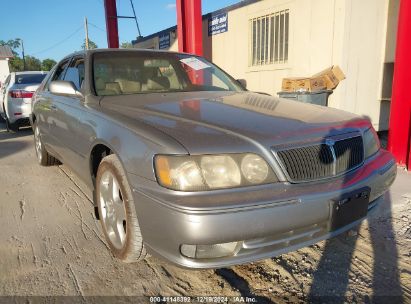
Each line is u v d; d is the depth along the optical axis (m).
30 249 2.87
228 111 2.62
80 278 2.48
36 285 2.41
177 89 3.62
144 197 2.13
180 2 7.69
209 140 2.11
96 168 3.06
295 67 7.41
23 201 3.90
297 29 7.24
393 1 6.58
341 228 2.32
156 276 2.50
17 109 8.43
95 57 3.61
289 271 2.56
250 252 2.08
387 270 2.55
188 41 7.73
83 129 3.08
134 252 2.41
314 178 2.23
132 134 2.35
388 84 6.89
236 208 1.94
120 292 2.34
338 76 6.34
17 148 6.79
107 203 2.74
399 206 3.58
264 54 8.27
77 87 3.70
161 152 2.08
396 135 4.84
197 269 2.04
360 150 2.57
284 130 2.27
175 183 2.01
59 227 3.25
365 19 6.46
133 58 3.72
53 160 5.14
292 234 2.14
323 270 2.56
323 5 6.61
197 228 1.91
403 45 4.61
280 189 2.09
